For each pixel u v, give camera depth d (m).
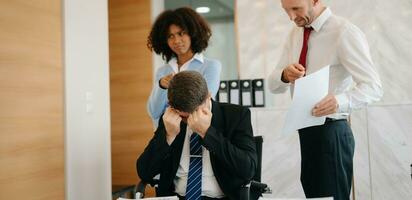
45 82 2.30
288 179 3.35
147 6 4.15
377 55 3.43
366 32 3.46
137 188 1.67
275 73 2.00
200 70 2.25
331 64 1.71
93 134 2.71
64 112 2.44
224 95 3.57
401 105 3.05
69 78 2.48
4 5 2.02
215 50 4.16
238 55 3.89
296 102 1.44
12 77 2.06
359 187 3.14
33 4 2.22
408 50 3.35
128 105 4.20
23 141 2.12
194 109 1.45
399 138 3.05
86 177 2.62
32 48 2.20
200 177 1.58
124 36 4.22
